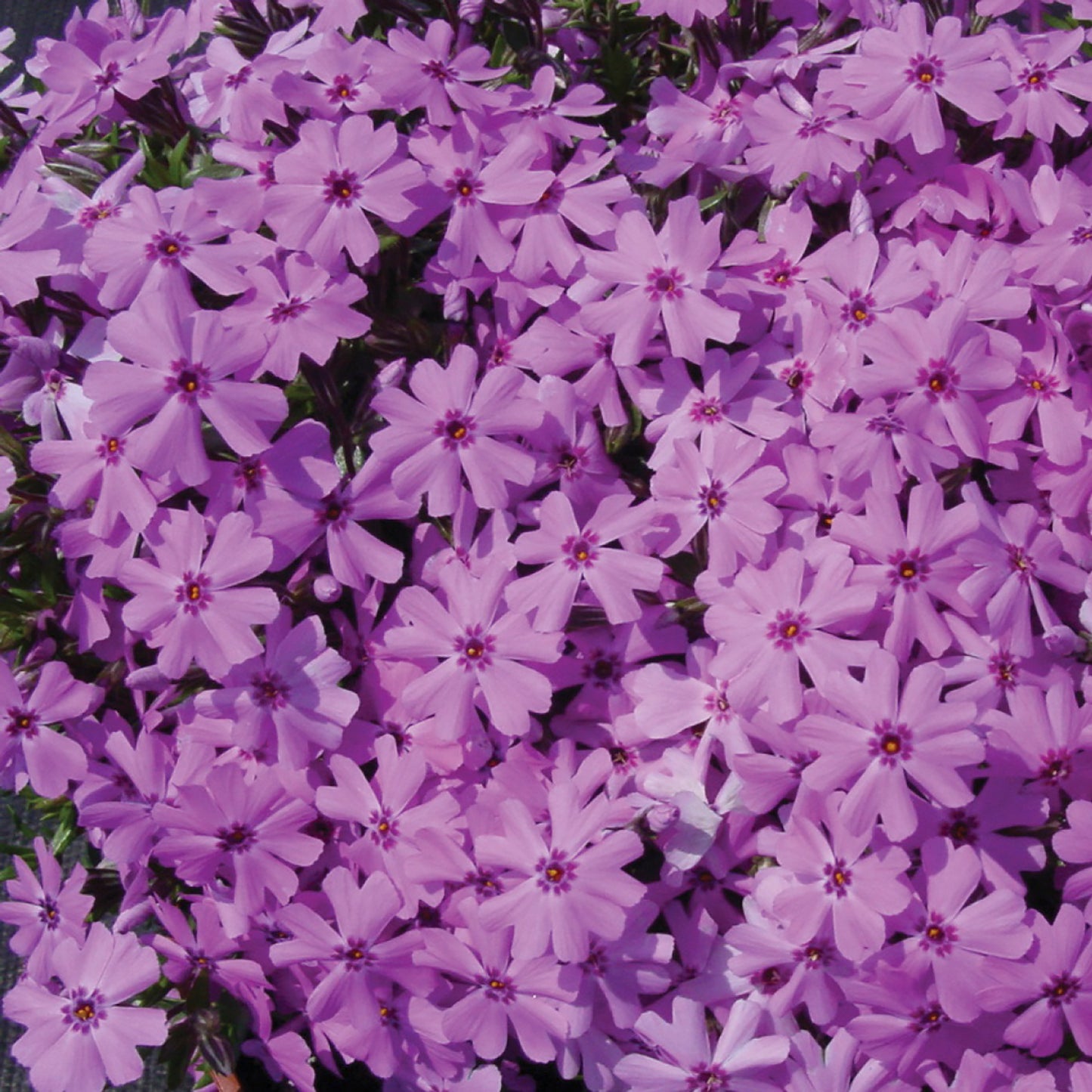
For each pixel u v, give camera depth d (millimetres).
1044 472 372
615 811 360
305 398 381
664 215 391
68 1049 374
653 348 376
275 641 369
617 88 410
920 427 365
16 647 389
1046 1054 358
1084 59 412
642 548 367
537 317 385
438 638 365
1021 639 362
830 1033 367
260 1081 400
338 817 366
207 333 364
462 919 365
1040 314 371
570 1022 362
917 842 361
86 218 385
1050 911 374
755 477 364
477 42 403
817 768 353
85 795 378
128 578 365
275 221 370
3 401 378
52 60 394
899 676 359
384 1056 370
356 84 381
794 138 380
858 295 372
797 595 360
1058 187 378
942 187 381
